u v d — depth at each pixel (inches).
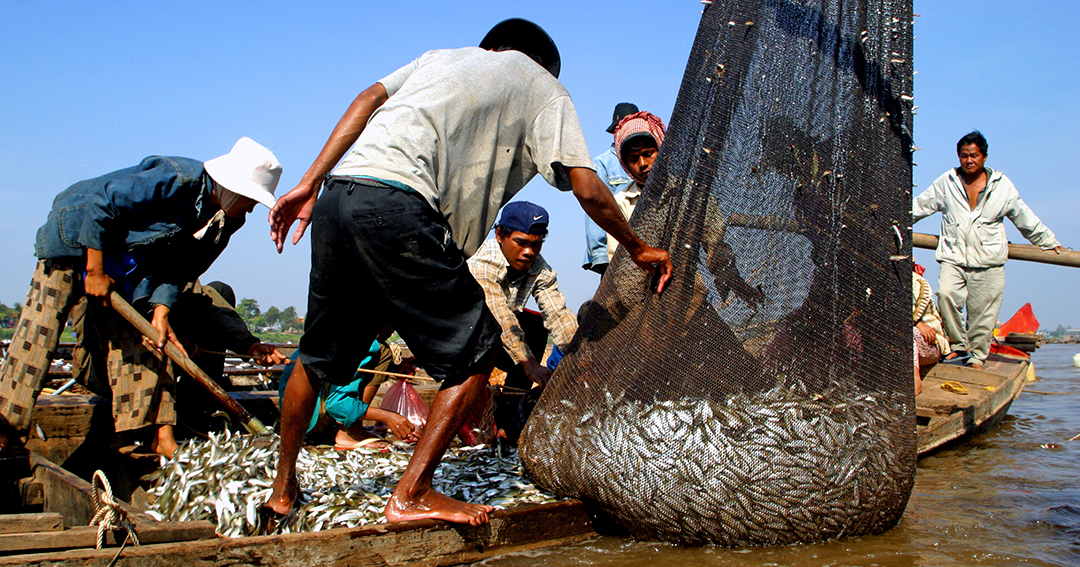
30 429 159.9
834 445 116.0
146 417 151.9
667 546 117.5
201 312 184.2
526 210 155.7
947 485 160.6
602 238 213.9
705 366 118.7
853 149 125.6
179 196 149.9
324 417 168.7
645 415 118.4
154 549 91.0
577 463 121.5
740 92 125.4
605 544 119.1
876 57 130.3
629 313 125.0
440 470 141.5
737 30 128.0
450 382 111.8
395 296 105.5
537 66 116.3
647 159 175.5
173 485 131.9
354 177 103.0
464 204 110.8
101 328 152.4
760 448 114.6
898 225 127.0
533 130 114.1
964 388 237.1
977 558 110.6
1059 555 112.3
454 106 107.3
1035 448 209.0
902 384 124.2
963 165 312.3
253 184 149.9
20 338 148.1
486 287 159.5
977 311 321.1
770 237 121.6
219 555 94.1
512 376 189.3
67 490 122.9
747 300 120.4
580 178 111.8
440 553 108.0
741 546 116.0
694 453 115.0
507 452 157.4
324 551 99.9
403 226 101.6
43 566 85.8
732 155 123.7
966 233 317.1
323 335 111.3
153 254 156.3
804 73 126.6
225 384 245.1
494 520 112.6
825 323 120.4
